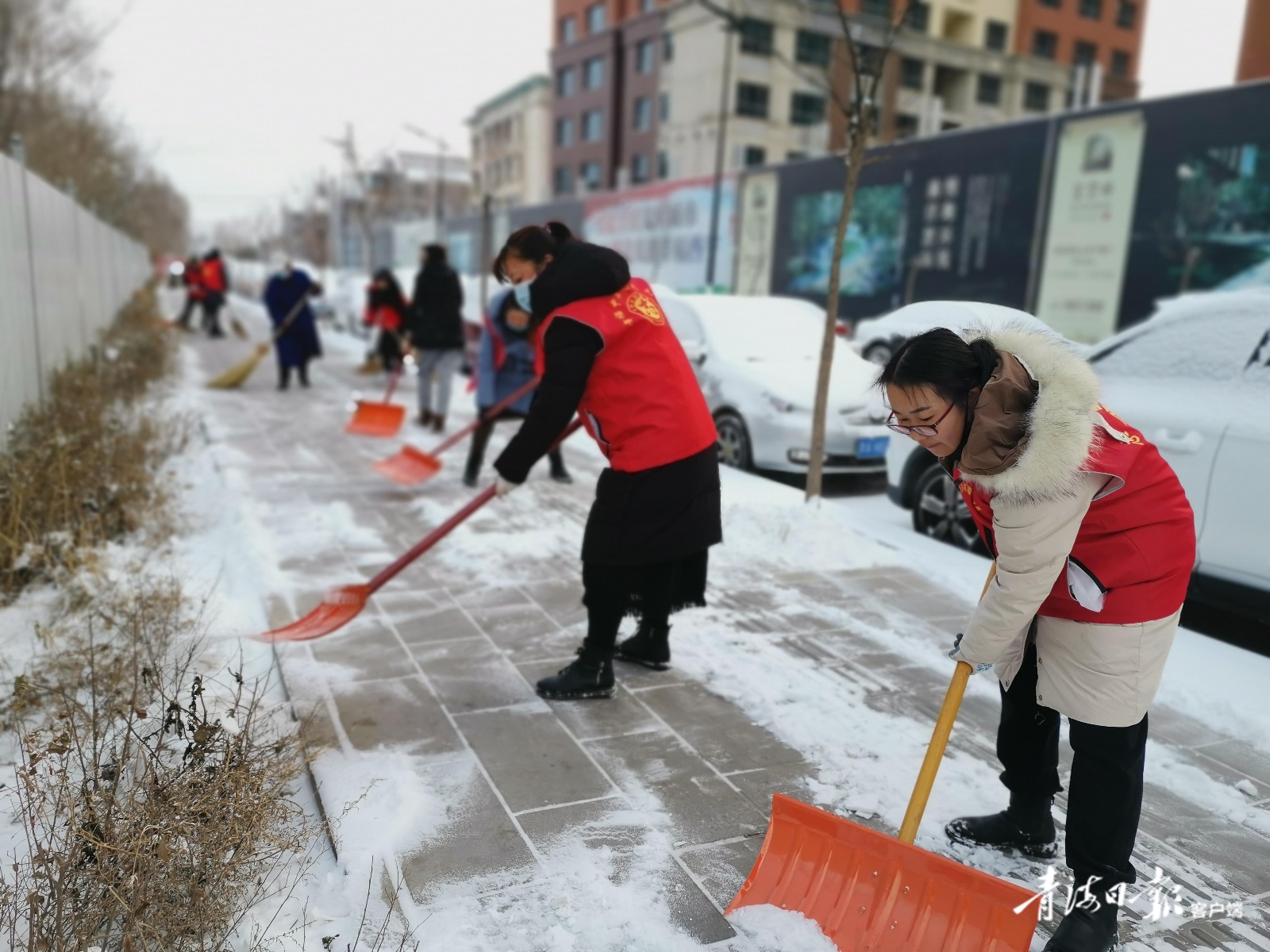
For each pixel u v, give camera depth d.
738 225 24.09
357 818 2.34
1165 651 1.83
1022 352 1.72
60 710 2.62
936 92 36.56
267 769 2.25
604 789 2.56
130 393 7.95
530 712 3.02
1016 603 1.76
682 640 3.67
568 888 2.12
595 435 2.97
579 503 5.87
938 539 5.38
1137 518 1.75
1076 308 16.59
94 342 9.80
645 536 2.89
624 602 3.04
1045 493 1.66
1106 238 16.00
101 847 1.80
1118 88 40.94
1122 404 4.09
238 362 14.10
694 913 2.05
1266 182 13.80
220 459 6.63
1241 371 3.75
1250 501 3.55
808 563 4.72
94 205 15.88
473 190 61.94
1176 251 14.98
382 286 11.75
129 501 4.66
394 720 2.92
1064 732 2.98
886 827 2.42
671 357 2.85
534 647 3.56
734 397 7.10
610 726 2.94
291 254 59.41
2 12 15.23
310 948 1.89
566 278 2.79
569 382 2.80
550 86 51.78
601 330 2.76
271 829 2.18
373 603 3.99
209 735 2.17
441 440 8.01
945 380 1.65
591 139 43.75
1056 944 1.92
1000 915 1.81
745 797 2.54
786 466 6.67
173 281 44.22
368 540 4.89
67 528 3.98
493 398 6.11
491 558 4.66
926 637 3.77
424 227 42.91
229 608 3.75
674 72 37.31
